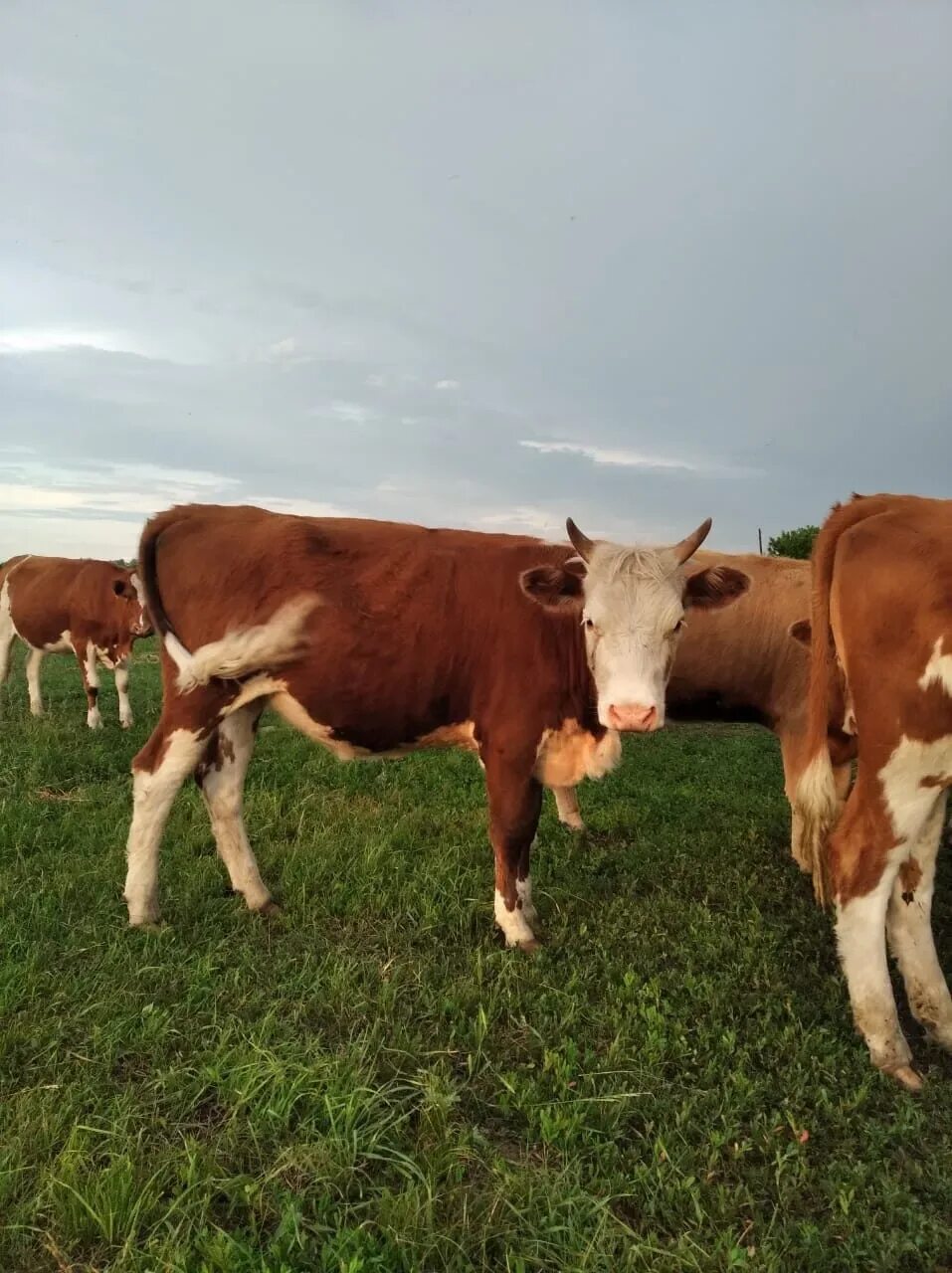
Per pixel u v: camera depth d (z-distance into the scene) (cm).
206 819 671
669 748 1080
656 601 464
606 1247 271
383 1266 258
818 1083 366
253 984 431
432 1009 411
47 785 782
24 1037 365
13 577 1216
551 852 653
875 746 386
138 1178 287
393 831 656
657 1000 420
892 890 431
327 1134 314
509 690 510
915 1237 284
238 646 504
